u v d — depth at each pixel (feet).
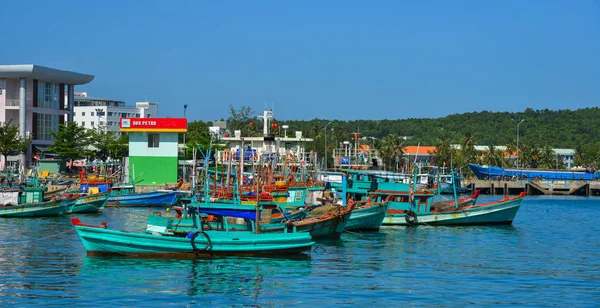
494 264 166.71
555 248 197.57
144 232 165.17
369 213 219.61
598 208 379.96
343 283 141.38
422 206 248.52
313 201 248.93
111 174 348.18
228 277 143.95
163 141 351.05
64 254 165.78
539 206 399.24
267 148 307.37
